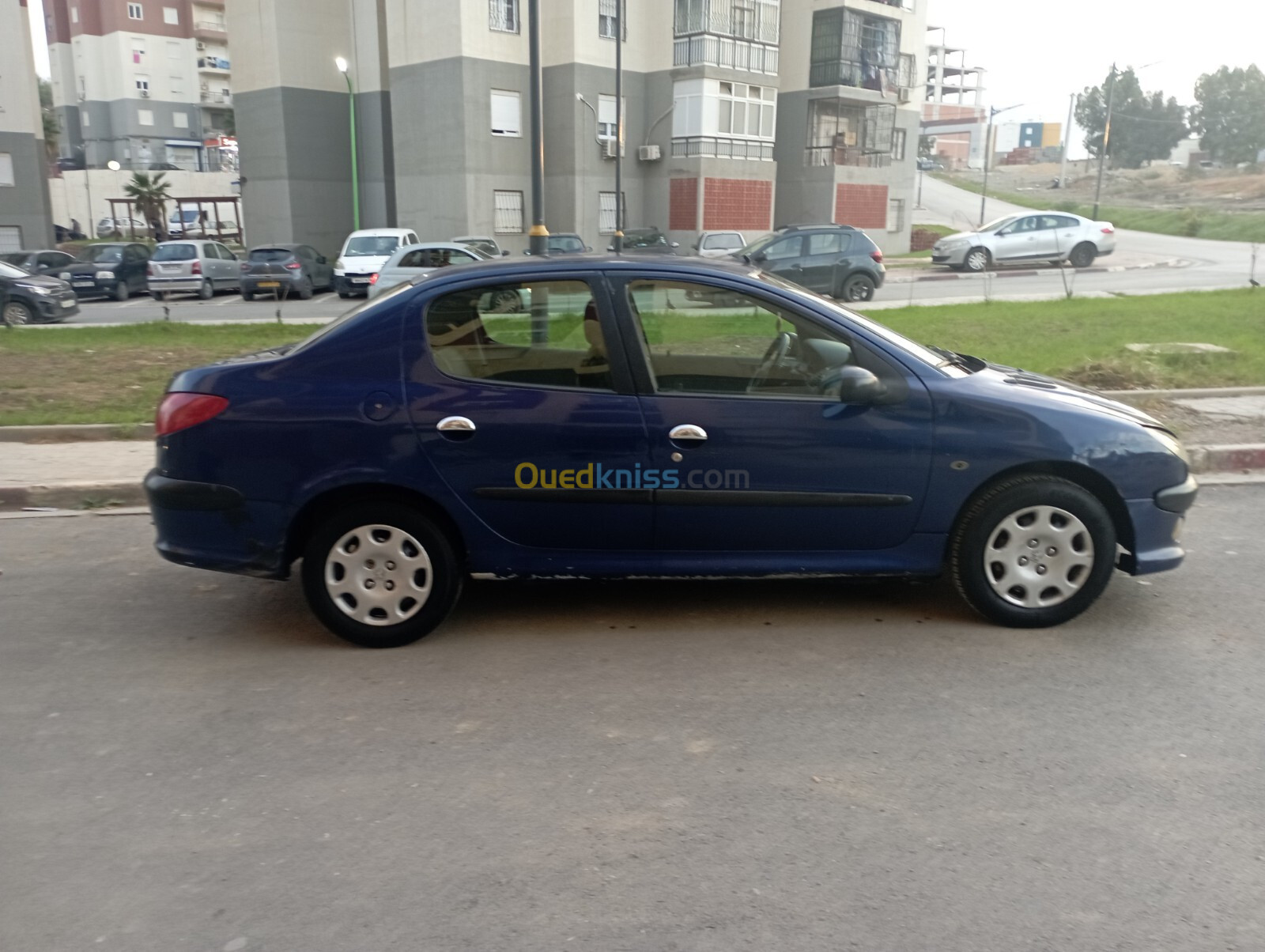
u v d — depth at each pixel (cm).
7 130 3691
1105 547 461
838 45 3947
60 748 375
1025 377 505
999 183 8394
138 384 1068
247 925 277
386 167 3838
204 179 6581
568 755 365
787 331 455
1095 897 283
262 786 347
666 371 452
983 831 315
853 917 276
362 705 407
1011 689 413
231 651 464
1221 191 6712
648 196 3866
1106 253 2964
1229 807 327
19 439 838
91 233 6400
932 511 457
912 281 2595
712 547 460
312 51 3756
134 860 306
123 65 7544
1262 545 596
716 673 431
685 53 3662
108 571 578
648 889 289
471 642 467
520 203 3550
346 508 452
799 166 4141
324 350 453
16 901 287
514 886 291
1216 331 1393
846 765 355
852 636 468
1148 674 427
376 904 285
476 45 3328
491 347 452
